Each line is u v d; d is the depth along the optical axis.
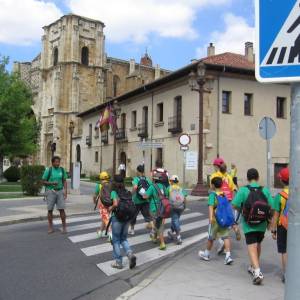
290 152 2.73
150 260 9.22
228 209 8.62
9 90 37.38
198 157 27.59
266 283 7.02
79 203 21.52
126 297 6.21
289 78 2.71
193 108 34.66
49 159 73.94
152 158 41.03
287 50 2.71
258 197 7.14
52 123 72.56
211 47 45.34
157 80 38.78
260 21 2.77
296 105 2.70
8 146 37.66
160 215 10.22
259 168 36.00
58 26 74.00
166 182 10.66
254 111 36.00
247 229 7.18
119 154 48.53
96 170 55.53
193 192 25.20
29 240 11.53
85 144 59.38
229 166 34.50
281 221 6.93
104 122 43.97
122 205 8.41
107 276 7.87
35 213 16.69
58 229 13.47
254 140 35.91
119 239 8.58
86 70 73.00
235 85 35.25
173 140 37.59
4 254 9.68
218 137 34.19
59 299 6.46
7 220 14.73
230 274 7.66
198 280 7.21
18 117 37.94
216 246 10.50
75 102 71.25
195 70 33.47
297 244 2.64
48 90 75.31
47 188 12.71
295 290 2.62
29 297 6.52
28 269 8.30
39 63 78.75
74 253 9.84
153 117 41.25
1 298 6.45
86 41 73.44
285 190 6.96
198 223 14.74
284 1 2.71
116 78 78.00
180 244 11.03
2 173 45.47
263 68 2.77
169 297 6.18
